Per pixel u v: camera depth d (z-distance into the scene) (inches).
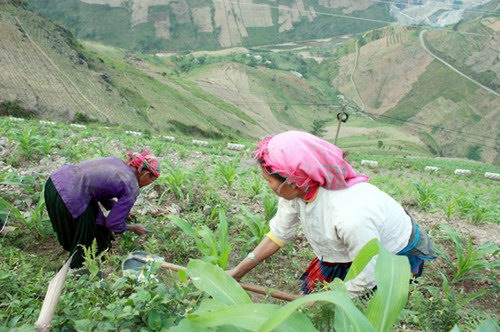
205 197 232.4
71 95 3159.5
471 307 162.9
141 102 3890.3
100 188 147.6
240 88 7800.2
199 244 149.5
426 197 301.4
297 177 97.3
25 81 3004.4
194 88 6437.0
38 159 311.7
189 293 101.4
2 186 217.3
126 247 172.9
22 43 3550.7
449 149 7760.8
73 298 105.0
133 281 106.1
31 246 174.9
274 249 124.1
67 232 151.7
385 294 69.7
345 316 70.0
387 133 7504.9
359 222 98.3
